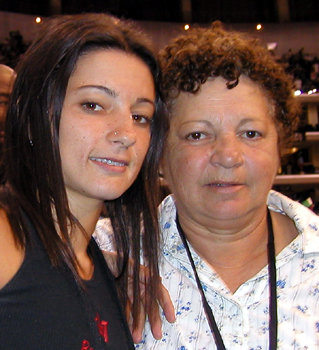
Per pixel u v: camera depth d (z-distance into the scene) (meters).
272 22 6.65
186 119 1.27
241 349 1.19
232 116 1.24
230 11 6.71
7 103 1.03
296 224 1.36
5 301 0.77
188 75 1.25
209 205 1.26
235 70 1.25
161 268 1.37
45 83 0.92
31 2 6.25
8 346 0.75
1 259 0.79
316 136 3.83
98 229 1.50
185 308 1.28
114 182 0.96
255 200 1.26
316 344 1.18
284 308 1.23
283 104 1.34
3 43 5.77
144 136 1.06
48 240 0.87
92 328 0.89
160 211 1.50
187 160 1.27
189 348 1.21
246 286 1.28
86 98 0.95
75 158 0.93
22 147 0.94
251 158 1.23
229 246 1.35
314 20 6.62
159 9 6.69
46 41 0.96
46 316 0.81
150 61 1.08
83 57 0.96
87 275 1.07
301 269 1.29
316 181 3.89
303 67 5.60
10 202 0.88
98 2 6.46
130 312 1.26
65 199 0.93
